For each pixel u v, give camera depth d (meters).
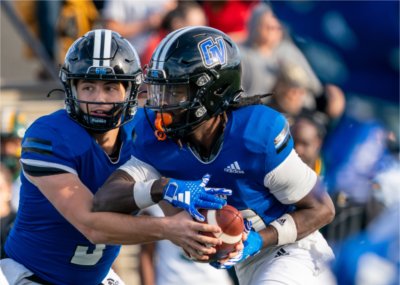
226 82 10.30
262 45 19.91
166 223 9.72
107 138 11.22
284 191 10.51
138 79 11.12
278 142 10.21
